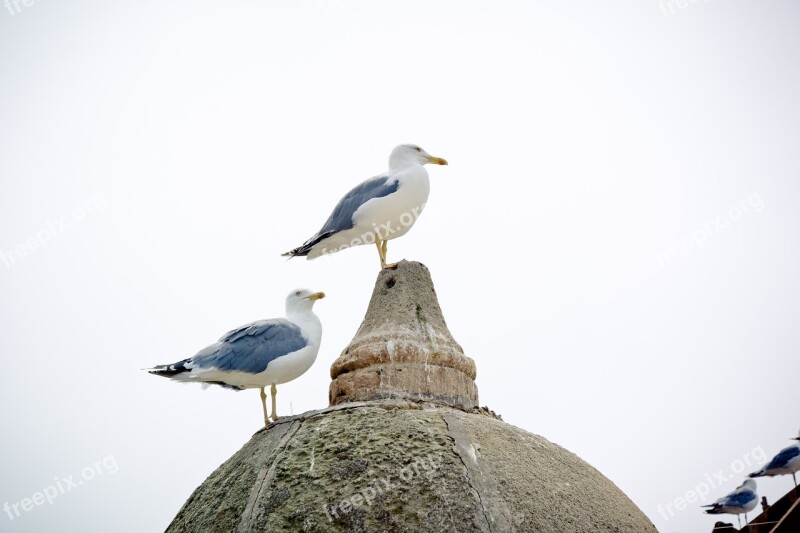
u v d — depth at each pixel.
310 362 10.30
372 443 8.06
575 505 8.12
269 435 8.84
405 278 10.42
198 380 9.99
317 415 8.73
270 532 7.54
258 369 9.86
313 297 10.70
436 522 7.39
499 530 7.39
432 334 9.87
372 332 9.92
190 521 8.41
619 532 8.22
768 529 11.49
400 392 9.31
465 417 8.62
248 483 8.16
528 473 8.14
